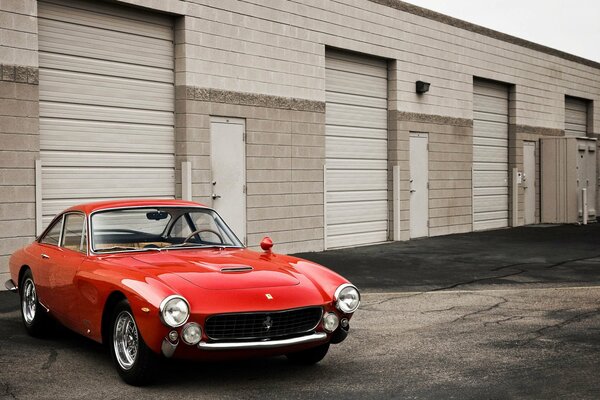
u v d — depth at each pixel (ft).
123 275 17.66
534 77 75.51
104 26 36.42
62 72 34.71
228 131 42.16
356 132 52.70
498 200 70.90
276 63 45.06
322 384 17.75
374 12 53.01
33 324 22.48
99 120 36.37
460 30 63.16
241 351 16.80
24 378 18.22
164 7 38.22
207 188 40.78
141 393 16.94
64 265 20.27
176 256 19.69
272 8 44.70
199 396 16.71
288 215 46.19
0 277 31.53
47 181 34.14
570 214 75.20
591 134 89.71
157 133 39.22
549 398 16.38
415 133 57.82
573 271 39.06
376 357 20.49
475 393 16.81
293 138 46.44
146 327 16.53
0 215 31.48
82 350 21.29
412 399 16.42
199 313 16.34
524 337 22.93
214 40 41.04
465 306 28.76
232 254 20.44
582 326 24.67
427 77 58.90
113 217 20.72
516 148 72.28
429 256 45.73
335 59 50.83
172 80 39.91
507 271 38.99
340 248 50.44
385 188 55.62
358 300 18.61
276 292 17.47
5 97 31.48
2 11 31.30
